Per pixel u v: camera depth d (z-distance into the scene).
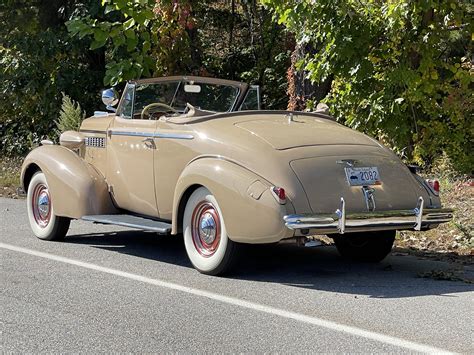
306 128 7.32
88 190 8.36
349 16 10.77
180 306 5.93
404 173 7.07
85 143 8.87
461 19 11.02
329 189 6.55
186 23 15.77
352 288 6.56
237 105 8.77
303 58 12.77
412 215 6.76
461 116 12.54
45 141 9.41
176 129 7.55
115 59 17.88
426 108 12.34
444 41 12.20
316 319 5.52
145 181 7.91
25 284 6.68
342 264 7.73
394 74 11.30
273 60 21.06
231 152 6.87
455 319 5.52
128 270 7.27
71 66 20.22
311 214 6.30
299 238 6.48
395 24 10.76
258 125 7.29
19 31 21.00
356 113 11.91
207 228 6.98
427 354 4.75
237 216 6.56
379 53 11.38
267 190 6.42
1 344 5.03
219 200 6.70
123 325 5.43
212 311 5.77
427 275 7.11
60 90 20.11
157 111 8.44
